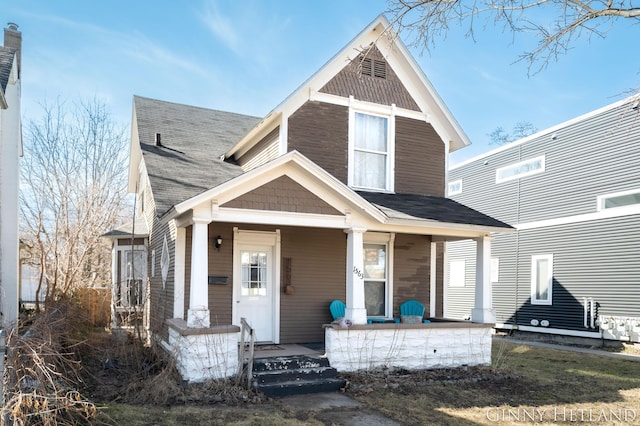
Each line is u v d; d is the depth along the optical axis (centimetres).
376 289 1158
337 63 1112
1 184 955
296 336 1059
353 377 841
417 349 935
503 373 960
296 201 872
